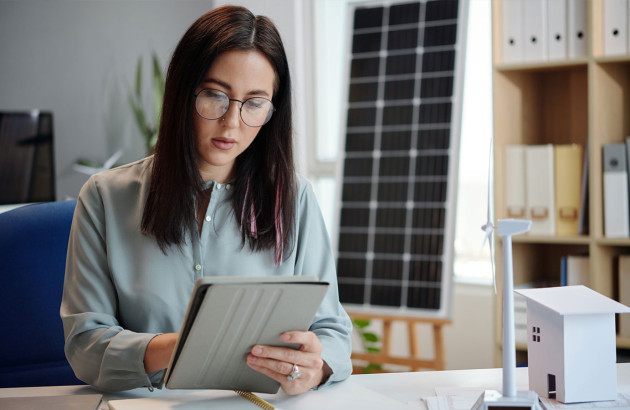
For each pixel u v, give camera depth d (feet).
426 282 9.36
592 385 3.36
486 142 10.40
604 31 7.20
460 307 10.46
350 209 10.12
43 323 4.78
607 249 7.39
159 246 4.02
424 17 9.92
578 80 8.26
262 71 3.78
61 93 14.46
